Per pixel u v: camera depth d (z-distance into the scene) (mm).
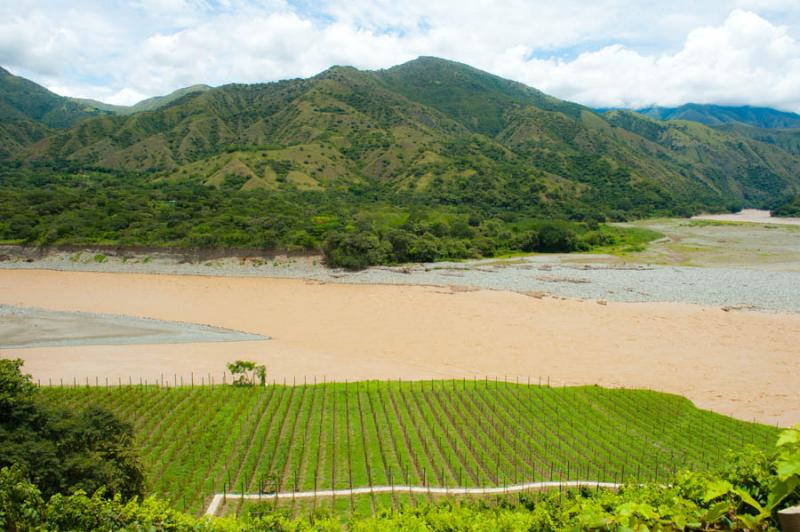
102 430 24828
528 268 112125
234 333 68562
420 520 17922
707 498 7297
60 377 51500
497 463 34594
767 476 9258
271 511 27391
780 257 123625
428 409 43250
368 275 104312
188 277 102812
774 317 72438
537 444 37750
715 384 51125
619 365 56438
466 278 101000
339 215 136250
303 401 44406
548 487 31172
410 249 120000
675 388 50344
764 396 48188
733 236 162750
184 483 31266
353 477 32625
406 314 76812
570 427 40500
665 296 84750
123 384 49625
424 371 54562
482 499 29297
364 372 54094
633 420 41750
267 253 111688
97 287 94312
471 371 54812
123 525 16500
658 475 33281
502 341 64688
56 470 21219
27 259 110562
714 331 67188
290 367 55531
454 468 33938
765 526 6773
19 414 22609
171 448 35625
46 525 16594
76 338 65625
